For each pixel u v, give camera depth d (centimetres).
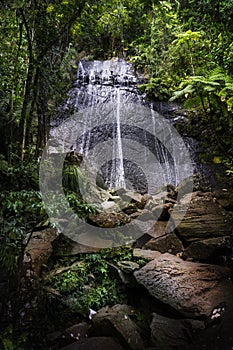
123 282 367
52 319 317
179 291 324
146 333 294
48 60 445
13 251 279
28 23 409
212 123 544
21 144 423
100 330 288
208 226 453
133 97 866
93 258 398
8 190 325
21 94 476
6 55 441
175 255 425
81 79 905
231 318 282
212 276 347
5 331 284
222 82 423
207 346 261
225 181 636
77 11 416
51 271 380
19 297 313
